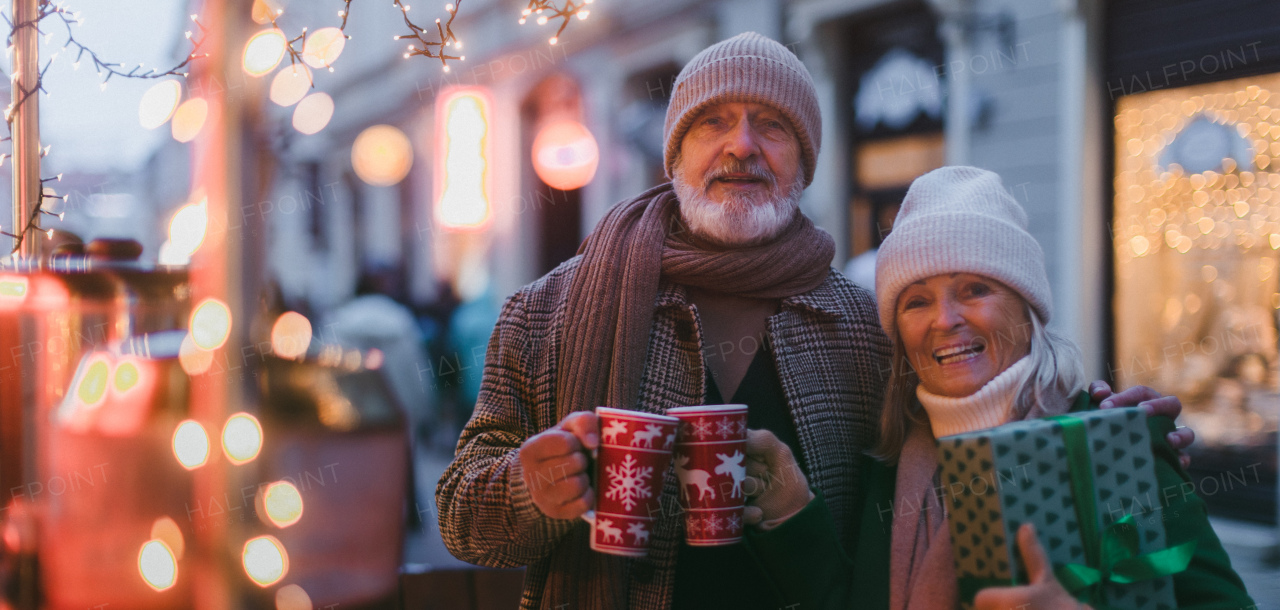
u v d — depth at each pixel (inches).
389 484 99.4
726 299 65.5
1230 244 189.2
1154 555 44.6
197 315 58.5
